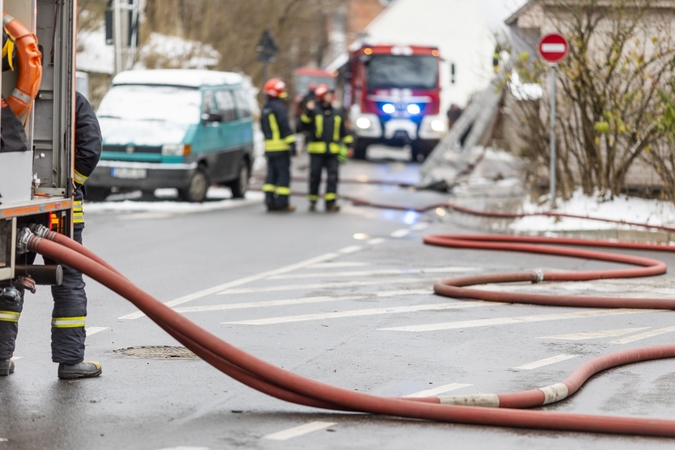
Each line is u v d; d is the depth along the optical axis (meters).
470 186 30.31
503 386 8.55
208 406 7.85
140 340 10.20
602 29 21.89
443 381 8.70
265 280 14.16
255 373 7.43
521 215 21.20
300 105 48.66
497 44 23.08
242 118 26.75
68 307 8.52
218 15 48.19
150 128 23.62
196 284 13.74
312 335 10.57
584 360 9.59
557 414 7.30
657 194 22.50
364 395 7.46
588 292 13.57
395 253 17.20
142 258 16.08
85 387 8.34
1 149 7.21
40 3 8.34
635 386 8.60
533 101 22.81
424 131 42.28
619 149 22.28
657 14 21.08
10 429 7.17
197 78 24.73
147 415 7.58
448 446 6.90
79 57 37.66
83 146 8.50
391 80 42.31
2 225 7.41
